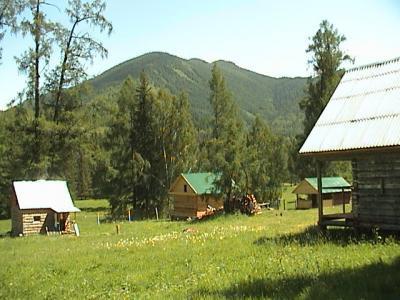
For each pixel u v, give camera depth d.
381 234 19.67
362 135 20.45
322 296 9.59
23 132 52.75
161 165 69.56
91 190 113.00
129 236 31.75
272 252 16.38
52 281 16.41
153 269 15.98
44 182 50.00
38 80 52.56
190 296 11.13
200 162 69.31
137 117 70.25
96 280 15.37
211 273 13.82
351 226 20.70
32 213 47.09
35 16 50.38
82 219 62.72
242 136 47.97
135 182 67.44
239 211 43.84
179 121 69.75
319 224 22.02
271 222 33.28
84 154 58.91
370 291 9.84
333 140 21.34
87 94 55.25
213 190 45.41
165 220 51.88
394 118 20.23
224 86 72.88
